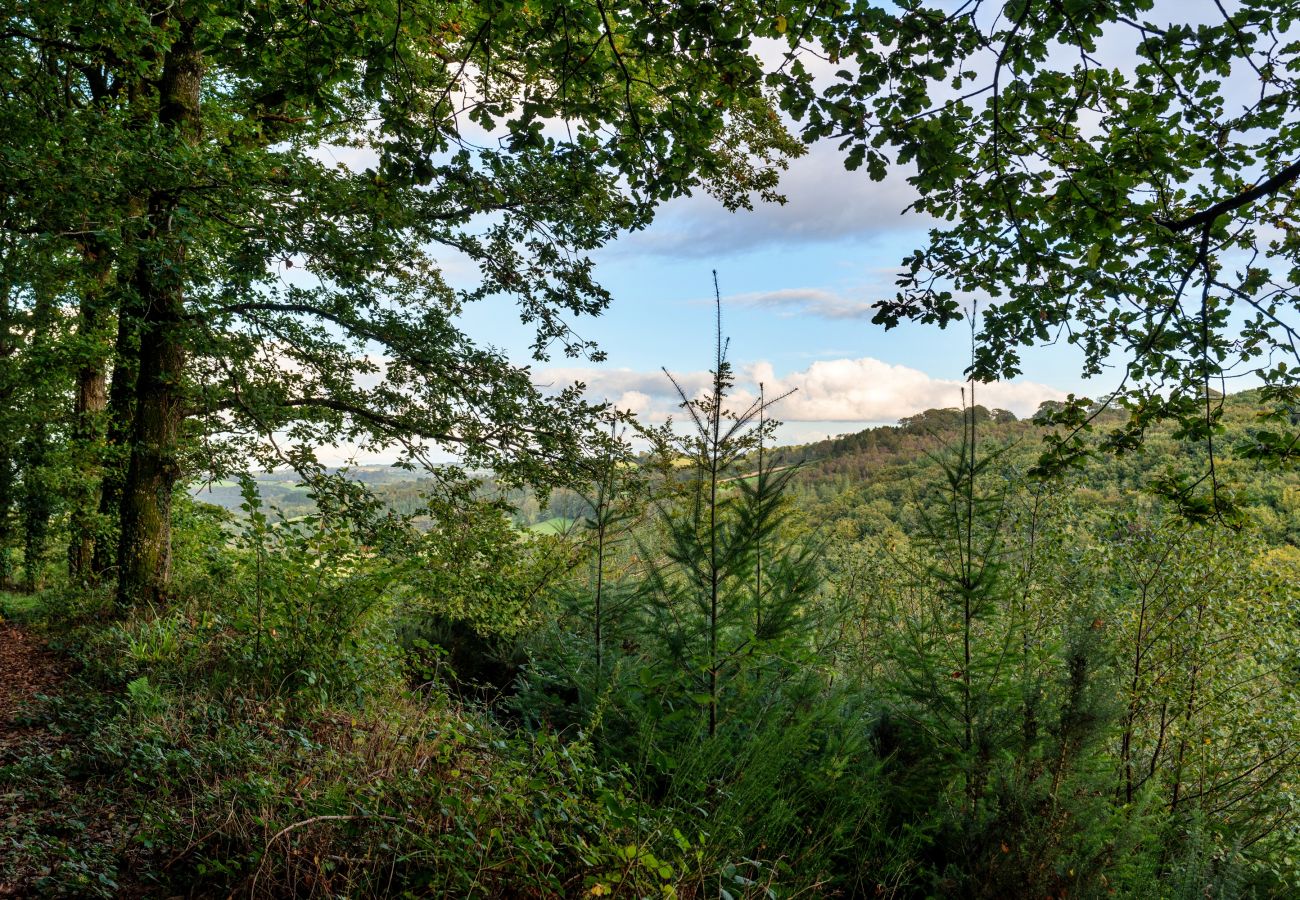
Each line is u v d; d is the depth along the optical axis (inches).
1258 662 291.9
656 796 186.2
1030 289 224.7
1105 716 162.2
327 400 382.3
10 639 319.6
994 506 204.1
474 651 333.7
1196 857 179.0
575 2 172.7
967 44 162.9
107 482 509.0
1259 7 163.8
